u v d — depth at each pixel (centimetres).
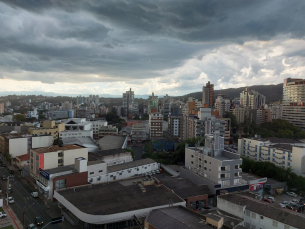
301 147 10288
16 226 6028
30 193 8238
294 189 8894
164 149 15700
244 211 5628
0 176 10125
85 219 5506
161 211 5497
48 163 8369
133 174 10075
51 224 6106
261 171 9869
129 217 5762
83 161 8050
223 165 7812
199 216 5266
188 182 8575
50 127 15625
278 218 5072
